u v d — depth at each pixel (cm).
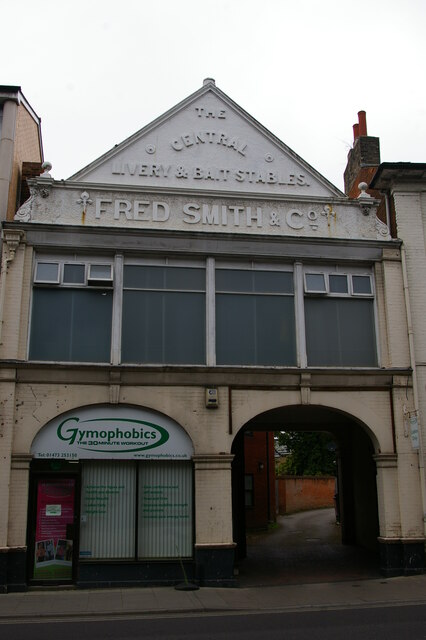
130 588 1359
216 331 1530
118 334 1473
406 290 1597
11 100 1606
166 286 1534
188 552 1411
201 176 1628
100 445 1414
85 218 1532
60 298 1489
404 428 1523
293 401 1504
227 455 1437
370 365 1587
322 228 1631
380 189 1723
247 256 1568
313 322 1588
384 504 1484
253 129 1688
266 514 2720
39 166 1712
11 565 1316
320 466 4319
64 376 1422
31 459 1372
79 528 1390
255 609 1139
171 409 1448
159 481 1436
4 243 1460
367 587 1341
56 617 1081
